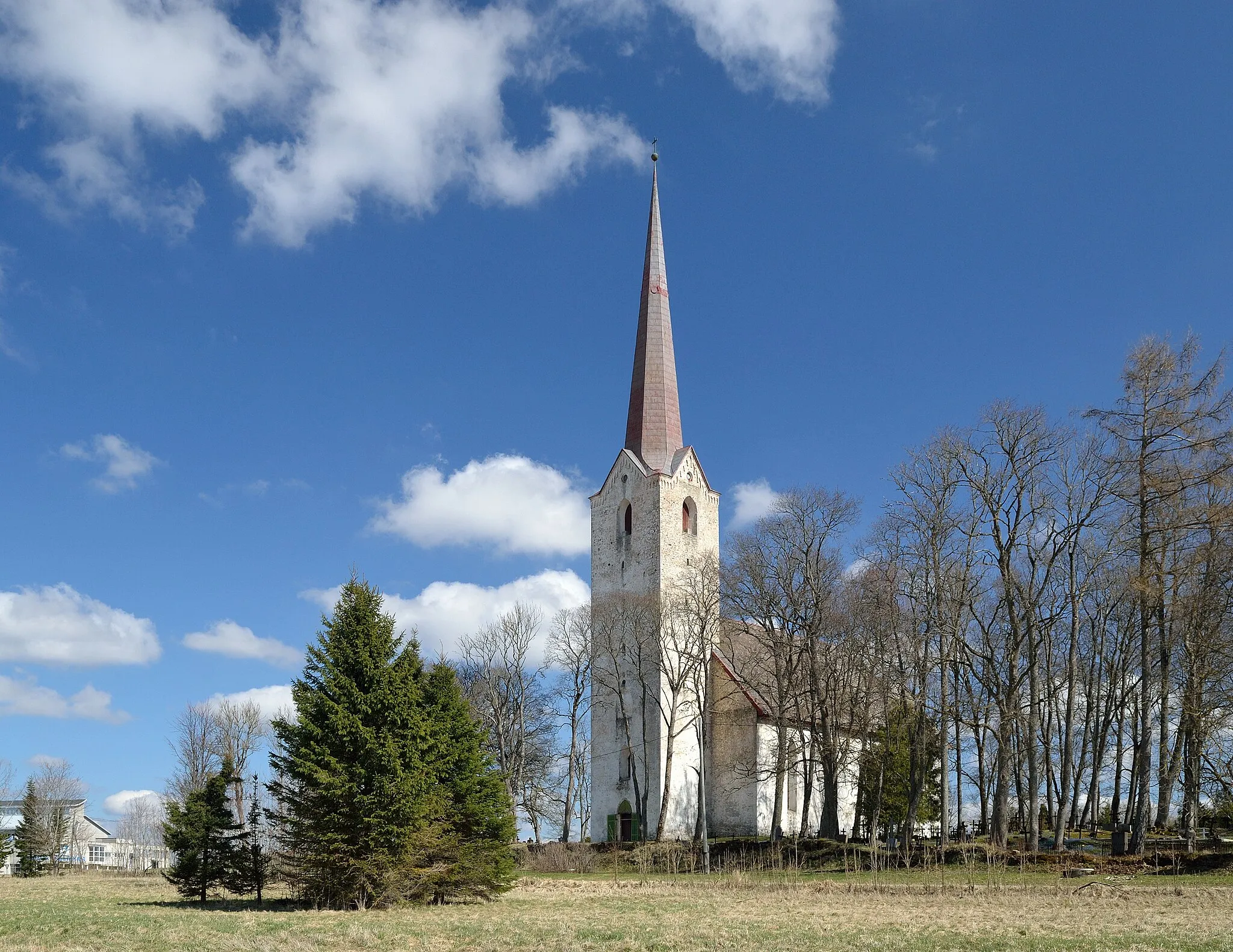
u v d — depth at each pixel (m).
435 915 34.69
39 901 42.47
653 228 84.69
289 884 40.69
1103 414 46.03
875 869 47.69
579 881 50.66
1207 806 56.00
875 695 60.22
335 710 36.12
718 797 74.25
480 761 43.16
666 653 73.06
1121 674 59.69
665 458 79.88
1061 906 34.91
